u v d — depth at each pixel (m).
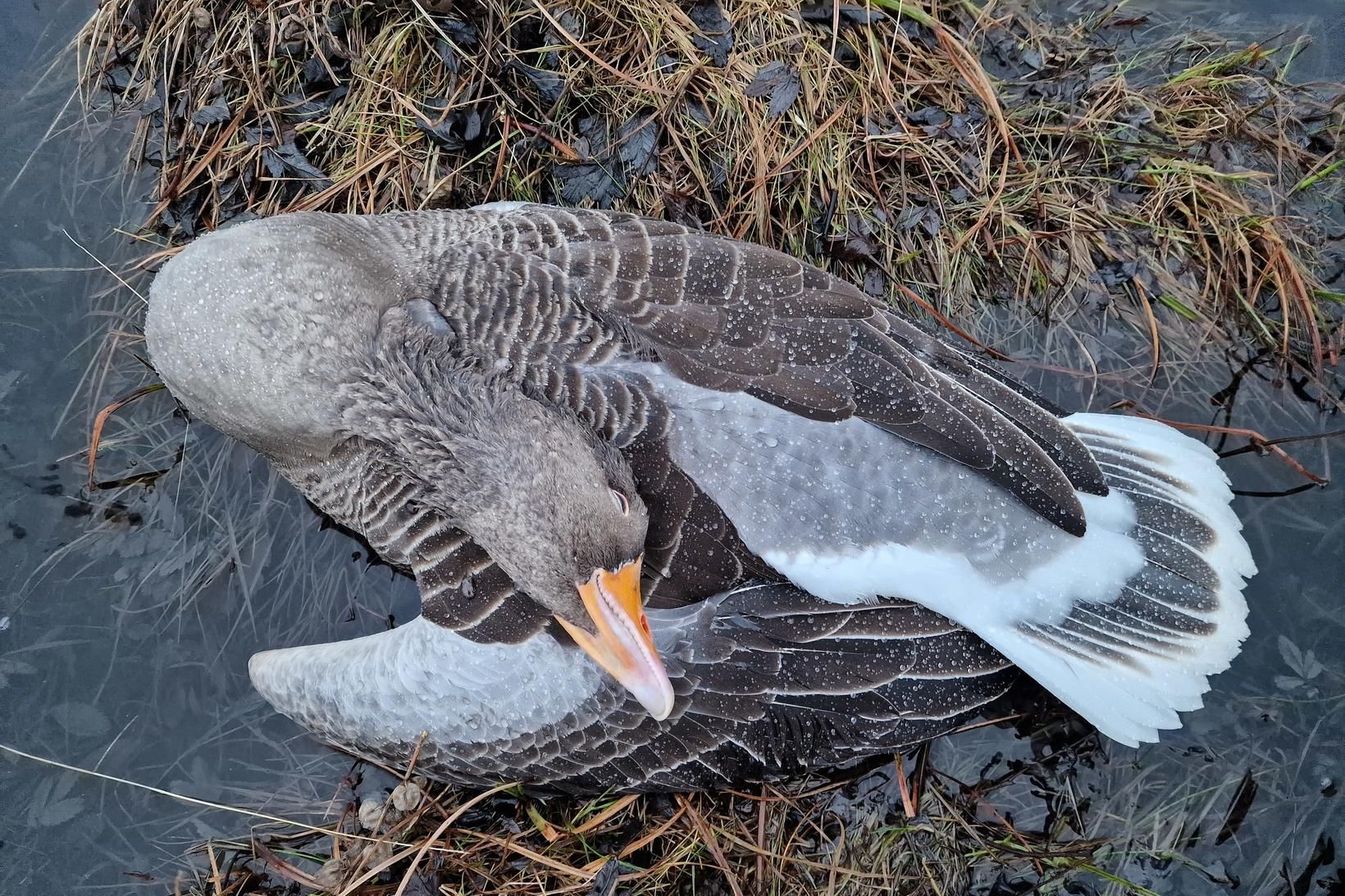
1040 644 0.92
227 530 1.02
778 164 1.08
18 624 1.00
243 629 1.01
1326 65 1.13
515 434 0.85
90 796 0.98
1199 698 0.93
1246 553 0.95
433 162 1.07
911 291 1.08
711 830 0.97
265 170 1.07
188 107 1.07
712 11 1.09
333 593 1.02
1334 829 0.99
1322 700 1.02
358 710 0.92
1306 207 1.10
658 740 0.91
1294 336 1.08
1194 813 1.00
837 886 0.97
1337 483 1.06
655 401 0.89
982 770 1.00
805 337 0.91
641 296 0.90
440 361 0.88
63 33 1.10
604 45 1.08
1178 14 1.13
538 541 0.84
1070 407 1.07
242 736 1.00
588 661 0.90
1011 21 1.14
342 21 1.07
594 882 0.95
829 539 0.90
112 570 1.02
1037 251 1.09
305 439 0.92
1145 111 1.11
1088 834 0.99
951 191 1.09
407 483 0.91
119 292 1.06
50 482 1.02
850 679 0.91
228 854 0.98
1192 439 0.97
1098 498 0.95
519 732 0.91
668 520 0.88
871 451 0.91
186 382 0.92
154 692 1.00
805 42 1.09
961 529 0.92
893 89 1.10
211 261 0.90
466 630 0.90
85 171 1.08
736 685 0.90
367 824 0.98
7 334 1.04
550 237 0.92
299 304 0.90
